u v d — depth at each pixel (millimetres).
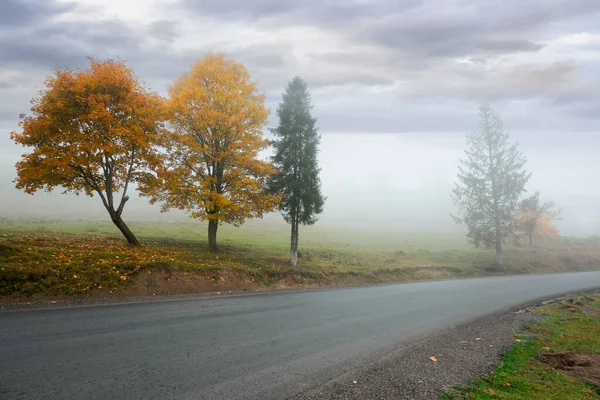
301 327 10281
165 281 15352
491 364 7746
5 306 10469
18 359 6512
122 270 14656
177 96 20812
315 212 24938
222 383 6004
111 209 19688
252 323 10422
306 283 21531
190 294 15031
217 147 22281
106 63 18312
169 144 21344
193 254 20469
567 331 11406
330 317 11883
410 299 16734
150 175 20578
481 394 6016
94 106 16875
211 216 20781
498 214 37594
